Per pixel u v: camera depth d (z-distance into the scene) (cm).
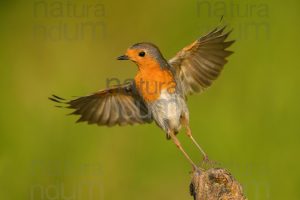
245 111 1545
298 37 1641
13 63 1756
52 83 1700
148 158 1502
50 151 1543
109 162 1508
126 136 1520
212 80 1095
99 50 1739
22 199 1486
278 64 1616
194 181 924
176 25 1708
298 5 1664
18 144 1555
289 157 1483
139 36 1733
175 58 1073
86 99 1097
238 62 1616
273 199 1448
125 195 1484
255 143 1504
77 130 1545
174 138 1059
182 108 1069
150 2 1747
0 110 1628
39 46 1766
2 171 1506
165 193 1476
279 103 1555
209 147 1501
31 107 1644
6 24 1808
